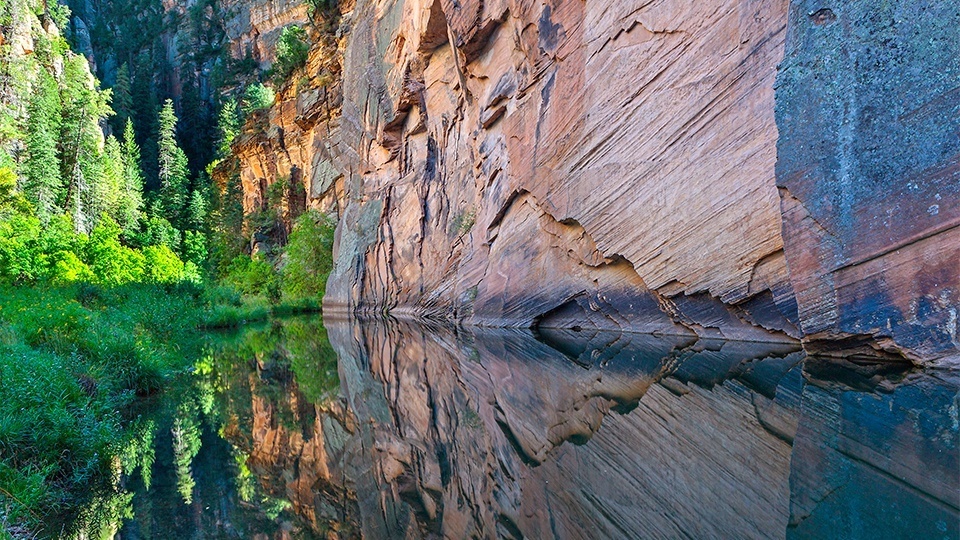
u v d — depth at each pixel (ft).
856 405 18.10
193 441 22.08
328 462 19.34
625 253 40.32
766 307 32.17
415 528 13.33
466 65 63.82
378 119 100.68
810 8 27.12
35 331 30.78
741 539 9.96
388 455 19.72
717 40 33.04
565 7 45.83
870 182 24.66
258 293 140.87
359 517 14.37
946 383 20.39
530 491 14.33
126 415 26.32
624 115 39.88
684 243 35.63
